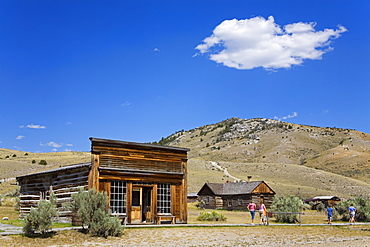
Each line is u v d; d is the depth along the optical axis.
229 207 68.69
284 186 112.69
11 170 103.69
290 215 36.97
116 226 22.59
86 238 21.47
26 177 34.88
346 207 42.38
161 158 29.75
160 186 29.42
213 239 23.27
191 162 147.75
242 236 24.89
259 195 66.25
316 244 23.09
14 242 19.52
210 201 71.00
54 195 28.39
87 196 23.42
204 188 72.81
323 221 40.69
